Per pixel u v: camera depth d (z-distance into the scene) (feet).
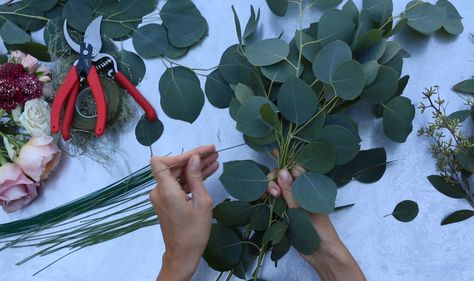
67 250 4.02
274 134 3.52
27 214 4.03
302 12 3.95
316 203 3.39
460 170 3.78
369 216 3.87
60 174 4.03
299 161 3.49
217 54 3.99
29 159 3.72
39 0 3.92
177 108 3.88
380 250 3.86
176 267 3.52
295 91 3.41
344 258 3.61
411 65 3.93
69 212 3.98
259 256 3.66
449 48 3.93
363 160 3.74
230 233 3.67
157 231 3.99
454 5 3.98
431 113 3.89
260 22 3.98
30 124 3.73
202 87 3.96
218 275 3.91
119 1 3.93
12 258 4.04
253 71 3.65
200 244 3.49
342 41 3.48
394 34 3.93
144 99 3.85
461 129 3.87
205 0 4.04
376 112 3.83
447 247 3.84
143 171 3.95
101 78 3.87
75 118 3.86
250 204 3.58
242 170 3.51
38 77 3.85
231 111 3.60
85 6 3.91
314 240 3.40
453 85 3.91
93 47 3.82
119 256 4.00
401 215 3.79
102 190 3.96
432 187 3.86
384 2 3.75
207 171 3.67
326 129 3.43
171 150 3.99
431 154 3.86
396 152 3.88
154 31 3.94
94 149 3.99
